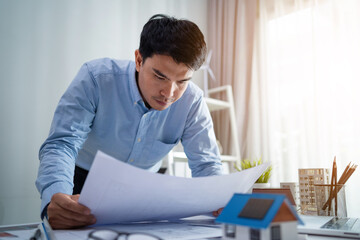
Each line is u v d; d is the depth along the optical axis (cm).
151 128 98
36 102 178
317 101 192
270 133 211
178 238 43
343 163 179
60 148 71
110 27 213
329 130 187
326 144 188
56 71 187
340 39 190
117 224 58
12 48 173
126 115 95
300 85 203
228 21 248
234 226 35
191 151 100
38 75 181
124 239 41
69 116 79
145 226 56
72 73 193
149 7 234
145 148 102
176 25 70
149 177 46
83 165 108
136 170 44
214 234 47
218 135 242
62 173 64
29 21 180
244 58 235
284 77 212
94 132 97
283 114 209
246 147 228
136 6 227
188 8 256
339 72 187
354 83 180
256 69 229
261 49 226
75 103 82
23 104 174
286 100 209
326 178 91
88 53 201
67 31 194
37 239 46
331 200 78
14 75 173
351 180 174
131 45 221
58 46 189
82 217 51
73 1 198
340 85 186
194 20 258
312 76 199
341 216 77
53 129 75
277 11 220
